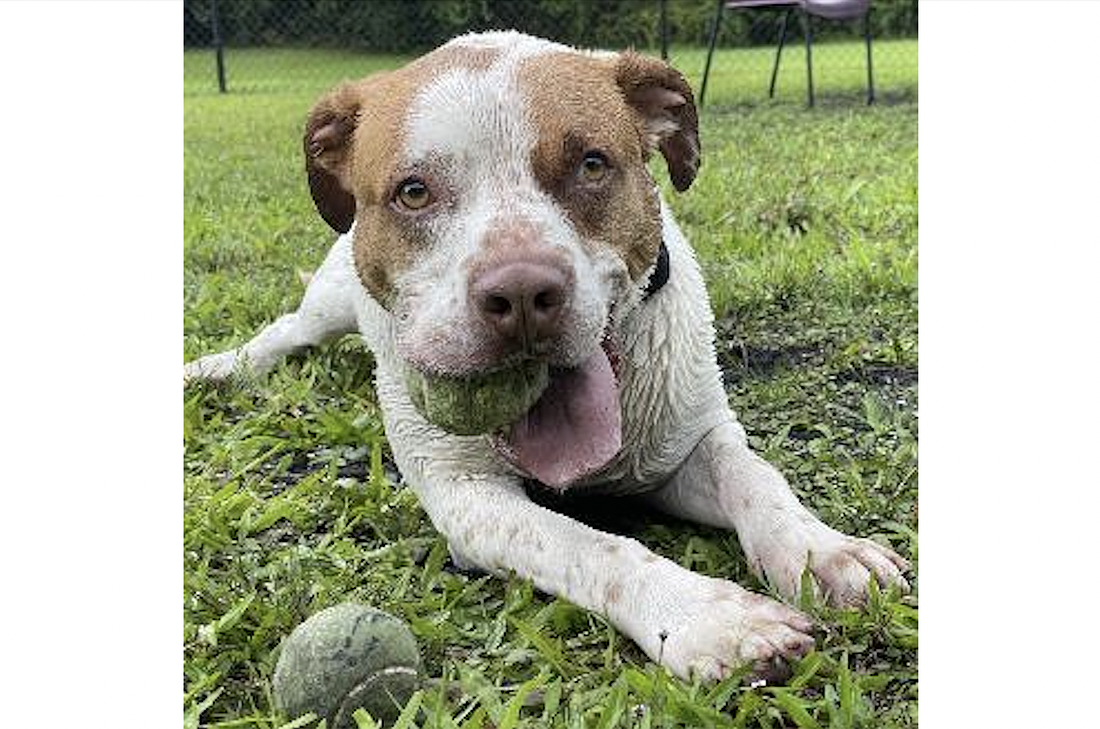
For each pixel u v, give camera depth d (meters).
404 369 0.70
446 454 0.76
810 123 1.95
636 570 0.67
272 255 1.40
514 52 0.70
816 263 1.21
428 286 0.67
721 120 2.01
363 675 0.60
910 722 0.61
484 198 0.66
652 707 0.60
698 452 0.79
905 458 0.85
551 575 0.69
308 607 0.70
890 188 1.50
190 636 0.70
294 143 2.03
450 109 0.67
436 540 0.78
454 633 0.68
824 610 0.66
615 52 0.75
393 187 0.67
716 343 1.06
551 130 0.66
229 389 1.05
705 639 0.63
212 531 0.81
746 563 0.74
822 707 0.60
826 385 0.98
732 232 1.34
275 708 0.62
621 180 0.68
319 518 0.83
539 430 0.67
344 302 1.02
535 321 0.63
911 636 0.65
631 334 0.75
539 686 0.63
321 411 0.98
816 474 0.84
